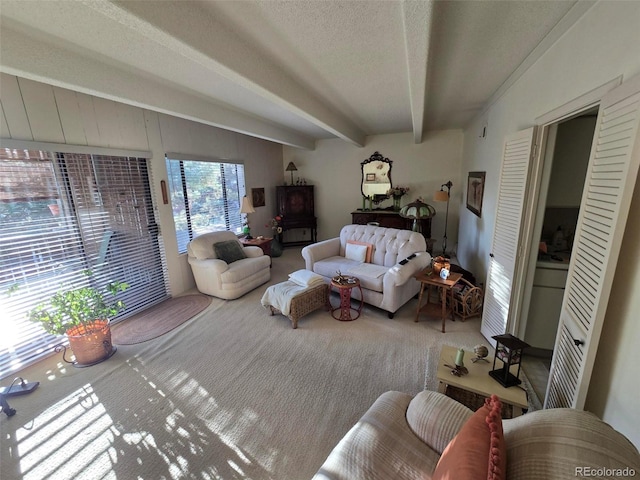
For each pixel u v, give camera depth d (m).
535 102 2.05
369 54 1.96
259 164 5.68
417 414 1.25
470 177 4.18
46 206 2.41
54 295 2.38
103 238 2.88
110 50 1.81
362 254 3.73
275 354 2.49
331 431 1.72
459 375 1.62
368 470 1.07
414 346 2.58
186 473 1.49
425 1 1.11
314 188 6.46
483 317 2.74
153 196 3.44
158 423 1.80
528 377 2.17
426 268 3.13
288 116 3.85
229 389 2.08
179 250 3.91
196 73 2.23
